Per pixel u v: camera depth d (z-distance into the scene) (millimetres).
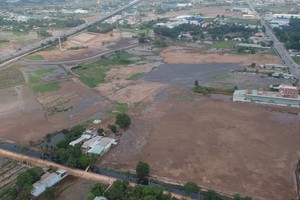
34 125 126688
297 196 81188
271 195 81750
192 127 118625
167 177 90438
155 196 77250
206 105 138250
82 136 112875
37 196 84875
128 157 101500
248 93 141500
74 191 86375
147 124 122500
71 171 94625
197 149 103812
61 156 98188
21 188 85188
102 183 87312
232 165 94750
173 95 150500
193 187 80875
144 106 139500
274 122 121188
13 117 134250
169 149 104562
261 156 98875
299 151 101188
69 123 126938
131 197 77438
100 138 111062
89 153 100625
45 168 95562
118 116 119625
